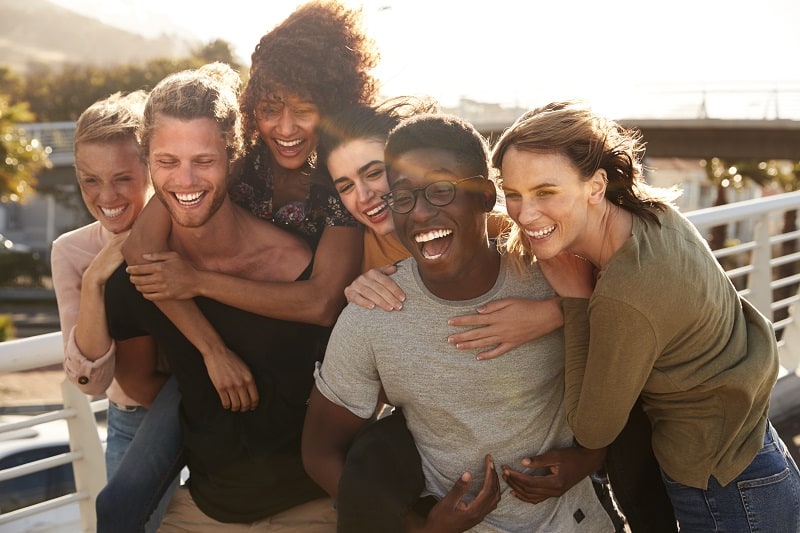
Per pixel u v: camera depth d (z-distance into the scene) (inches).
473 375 83.4
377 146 95.0
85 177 109.0
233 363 95.3
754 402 87.9
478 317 82.2
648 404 88.0
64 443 217.5
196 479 99.7
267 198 105.6
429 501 86.3
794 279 191.0
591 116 79.3
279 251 100.0
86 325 99.6
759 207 175.8
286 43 99.5
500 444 84.6
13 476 107.1
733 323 86.5
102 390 102.9
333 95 100.5
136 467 97.0
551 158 77.9
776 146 1171.3
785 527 88.7
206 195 91.0
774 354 88.2
